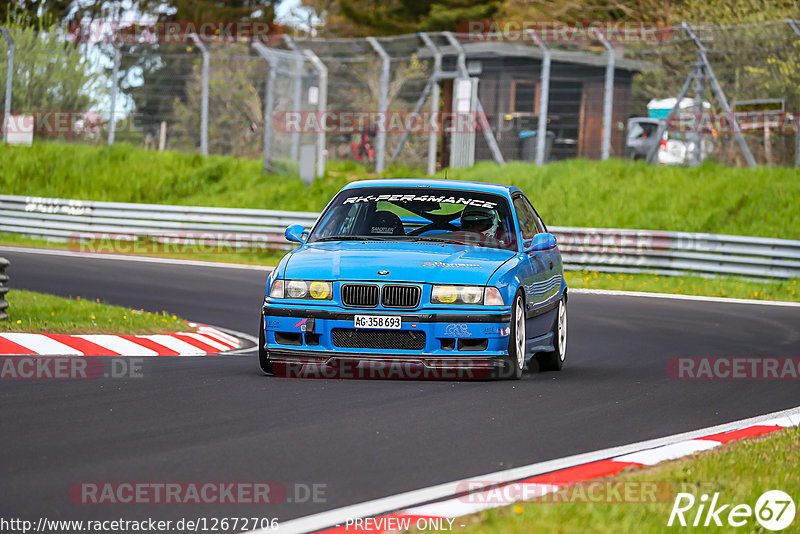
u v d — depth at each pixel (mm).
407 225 33594
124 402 25375
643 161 93500
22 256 74000
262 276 68875
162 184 104312
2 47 111312
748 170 89938
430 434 22422
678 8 124250
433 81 96750
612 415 25797
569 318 52344
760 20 107750
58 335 38000
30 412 23688
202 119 108750
